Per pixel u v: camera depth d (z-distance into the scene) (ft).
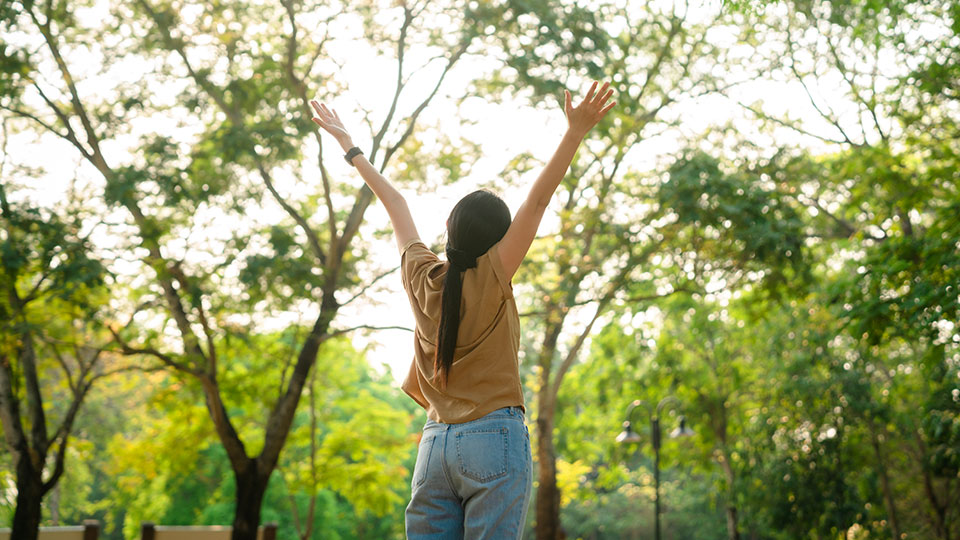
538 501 72.43
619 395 100.89
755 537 131.34
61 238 43.52
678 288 63.16
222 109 52.95
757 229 55.47
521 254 7.20
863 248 63.41
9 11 45.09
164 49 48.91
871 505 91.20
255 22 51.26
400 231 8.27
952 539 86.48
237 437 53.11
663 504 166.09
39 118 52.49
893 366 81.46
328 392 78.38
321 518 114.32
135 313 51.83
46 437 53.21
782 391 85.35
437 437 7.30
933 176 42.98
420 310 7.71
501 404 7.16
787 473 85.81
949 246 36.99
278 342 64.59
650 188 60.18
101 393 105.09
